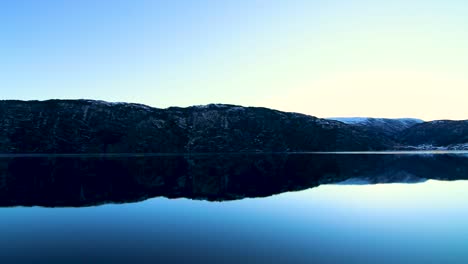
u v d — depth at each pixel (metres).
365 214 39.12
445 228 32.72
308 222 35.00
